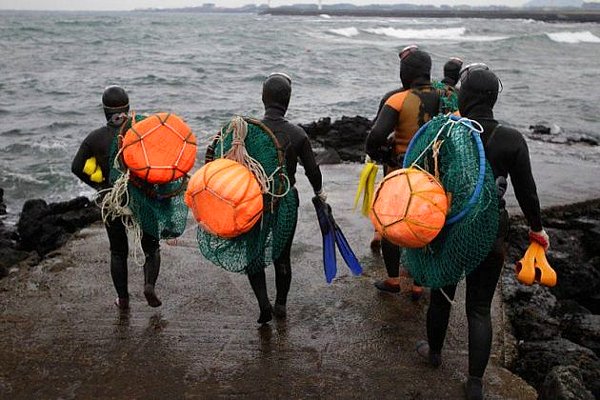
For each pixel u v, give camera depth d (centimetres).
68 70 3225
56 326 459
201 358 418
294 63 3766
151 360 414
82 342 436
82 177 436
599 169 1049
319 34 7044
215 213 358
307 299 509
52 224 767
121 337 443
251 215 362
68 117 1977
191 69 3375
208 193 356
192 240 639
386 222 328
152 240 456
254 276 438
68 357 416
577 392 360
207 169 364
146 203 420
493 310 488
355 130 1390
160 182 408
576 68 3853
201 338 444
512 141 335
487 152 335
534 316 517
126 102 432
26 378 393
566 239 716
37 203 812
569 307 643
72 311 483
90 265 575
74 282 537
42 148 1514
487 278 349
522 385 391
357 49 4731
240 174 363
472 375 362
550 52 5156
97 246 625
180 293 518
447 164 332
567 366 389
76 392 379
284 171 395
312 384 389
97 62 3644
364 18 15300
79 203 836
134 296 511
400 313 486
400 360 417
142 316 476
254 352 426
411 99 458
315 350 430
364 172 511
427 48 4997
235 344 436
